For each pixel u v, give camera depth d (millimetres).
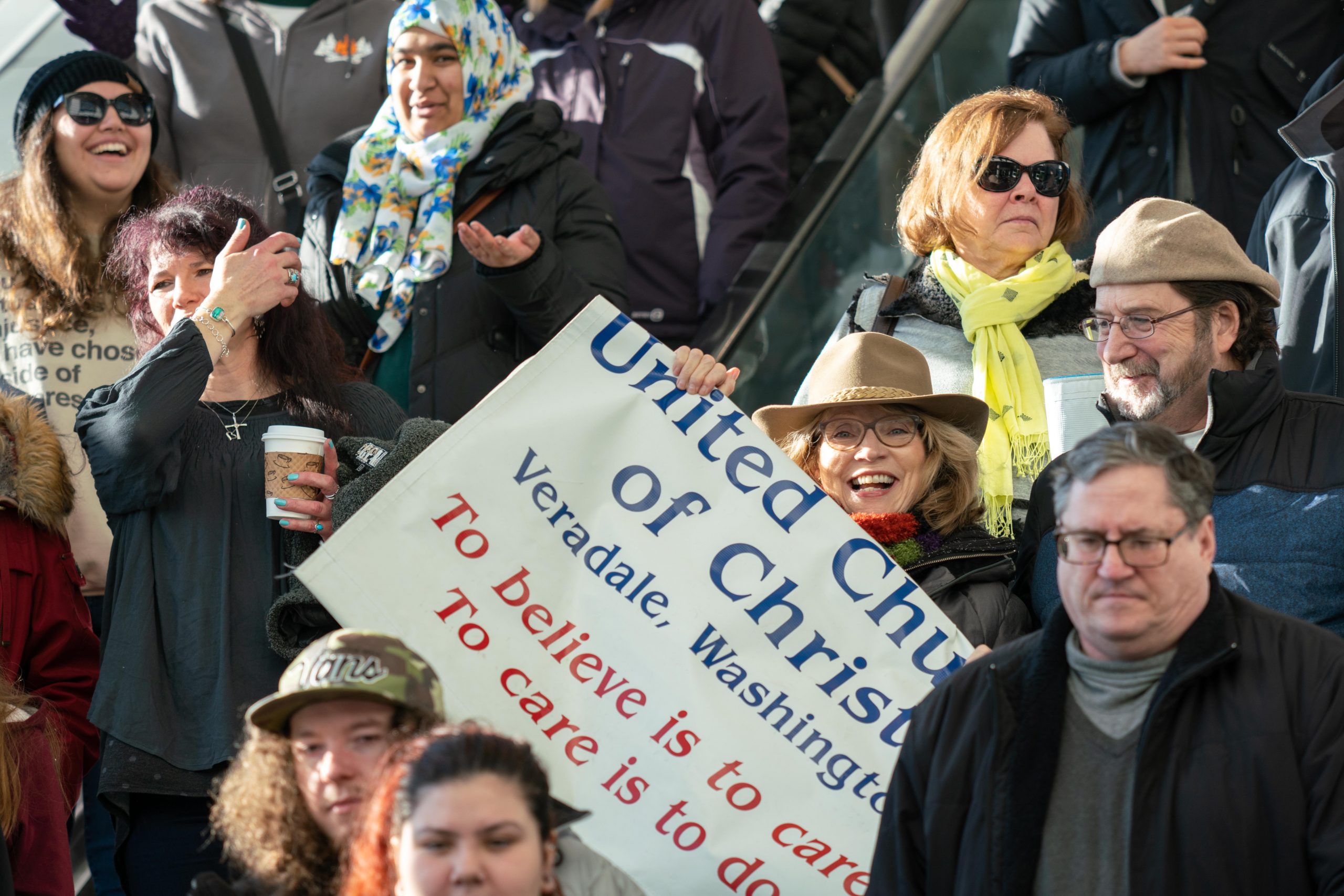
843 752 11922
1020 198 15891
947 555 13273
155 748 12570
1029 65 20531
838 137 21531
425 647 12023
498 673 12031
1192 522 9203
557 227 17625
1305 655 9266
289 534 13211
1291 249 16500
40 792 13055
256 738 10039
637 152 20578
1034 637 9977
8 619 14547
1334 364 16016
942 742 9844
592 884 10758
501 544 12250
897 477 13641
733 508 12422
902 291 16734
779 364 20688
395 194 17656
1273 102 19219
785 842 11742
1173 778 9078
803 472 12492
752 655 12148
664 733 11961
